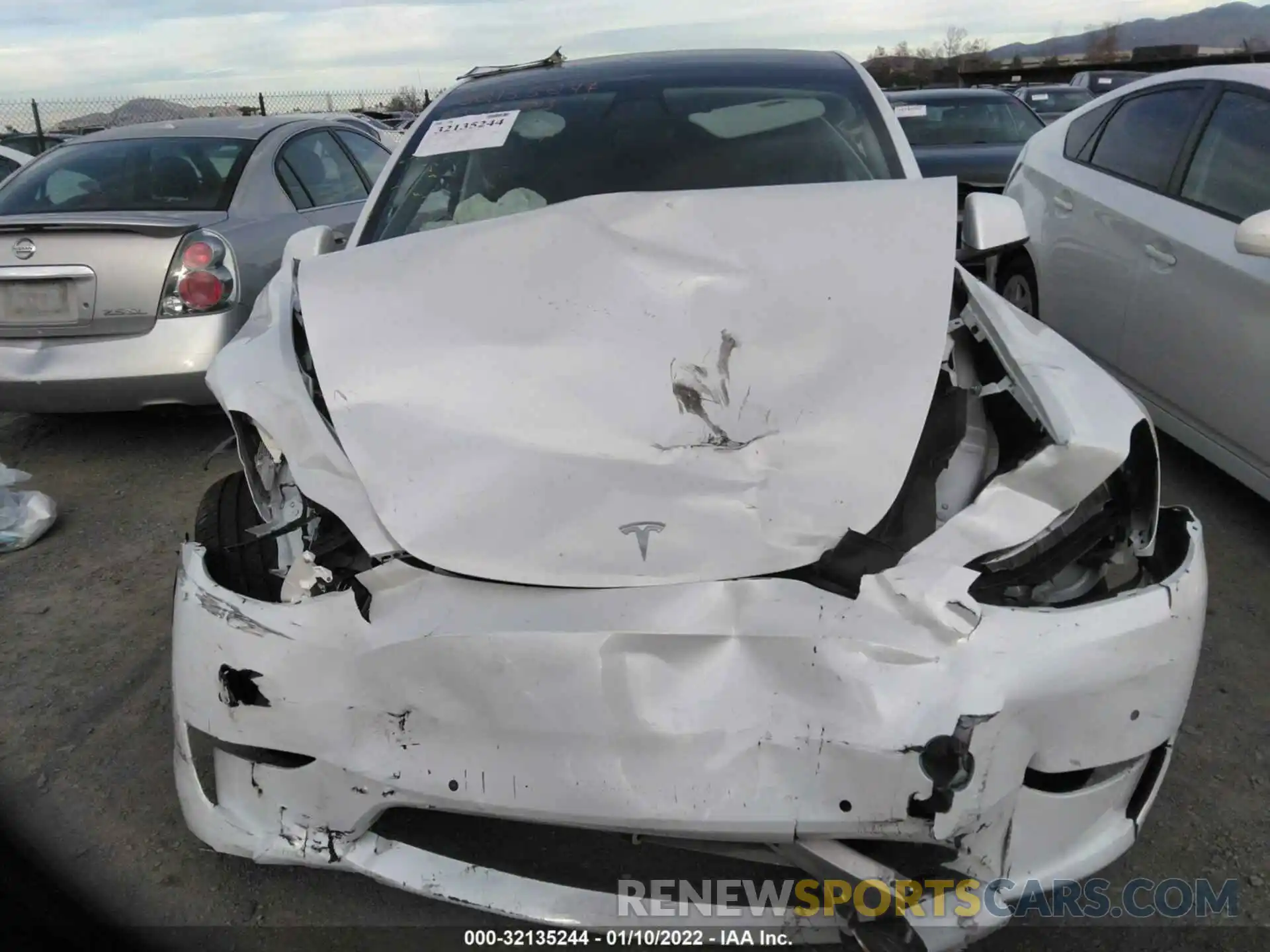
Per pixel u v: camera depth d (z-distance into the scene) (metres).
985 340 2.27
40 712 2.79
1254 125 3.52
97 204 4.73
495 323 2.19
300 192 5.17
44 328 4.20
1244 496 3.74
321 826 1.79
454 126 3.22
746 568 1.73
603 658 1.62
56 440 4.91
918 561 1.73
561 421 1.98
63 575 3.59
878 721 1.58
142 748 2.62
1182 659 1.79
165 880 2.17
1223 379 3.36
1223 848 2.16
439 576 1.78
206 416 4.74
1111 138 4.40
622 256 2.31
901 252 2.28
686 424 1.96
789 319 2.14
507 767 1.63
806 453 1.92
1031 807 1.71
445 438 1.97
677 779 1.58
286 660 1.76
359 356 2.16
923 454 1.96
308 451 2.01
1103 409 2.01
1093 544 1.89
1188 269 3.53
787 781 1.58
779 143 3.00
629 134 3.07
